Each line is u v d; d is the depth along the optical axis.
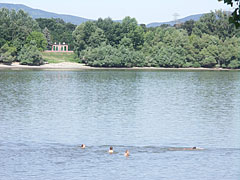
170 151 59.88
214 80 197.75
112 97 123.19
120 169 51.56
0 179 47.66
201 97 126.62
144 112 94.69
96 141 65.38
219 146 63.06
